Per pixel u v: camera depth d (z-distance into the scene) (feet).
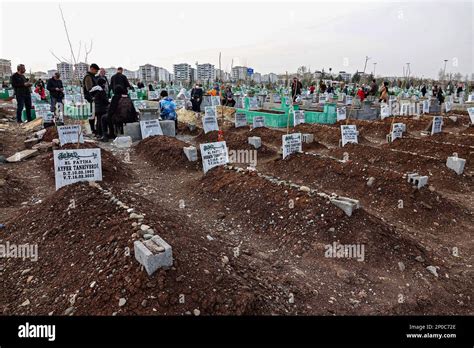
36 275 12.97
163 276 10.94
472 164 31.30
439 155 33.83
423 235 19.02
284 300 12.46
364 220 17.28
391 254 15.78
